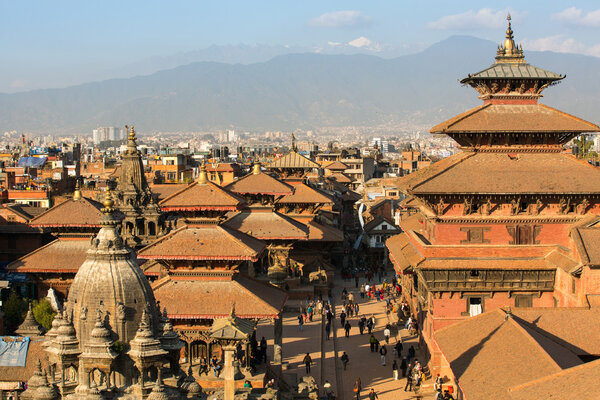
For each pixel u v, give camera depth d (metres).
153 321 36.53
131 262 36.69
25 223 103.00
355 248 144.88
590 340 54.12
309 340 77.38
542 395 38.81
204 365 53.00
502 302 67.44
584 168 69.31
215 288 55.81
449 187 66.12
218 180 164.38
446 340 57.53
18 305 70.94
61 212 85.25
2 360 47.47
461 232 67.50
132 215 99.44
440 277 66.62
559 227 67.62
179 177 195.62
